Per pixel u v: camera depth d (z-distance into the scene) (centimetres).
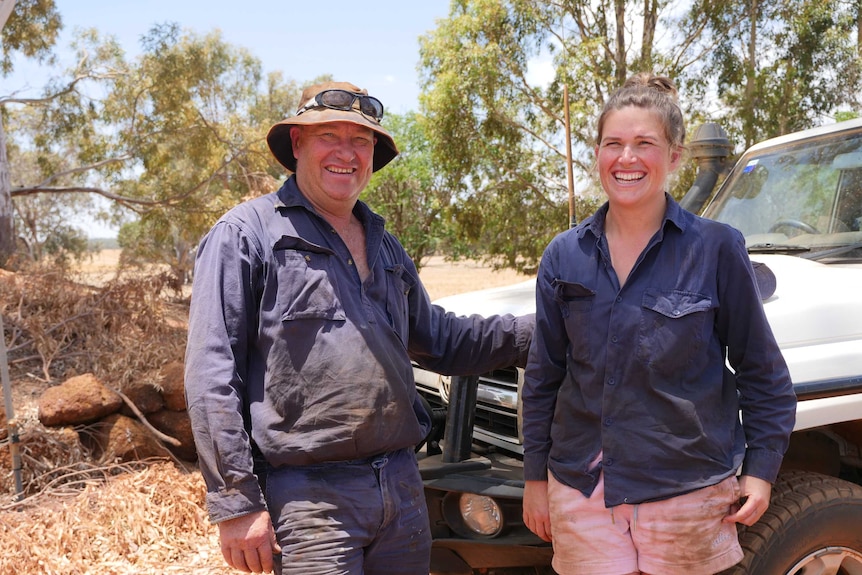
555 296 216
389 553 225
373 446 219
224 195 1278
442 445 313
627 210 210
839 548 247
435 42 1475
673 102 212
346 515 213
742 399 213
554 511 221
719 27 1503
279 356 215
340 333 218
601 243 212
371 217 245
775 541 237
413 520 229
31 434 466
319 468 216
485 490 261
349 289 226
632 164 207
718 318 210
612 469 206
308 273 220
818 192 366
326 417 213
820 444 285
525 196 1506
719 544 204
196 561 395
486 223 1531
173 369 535
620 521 209
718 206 412
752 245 368
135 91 1514
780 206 379
